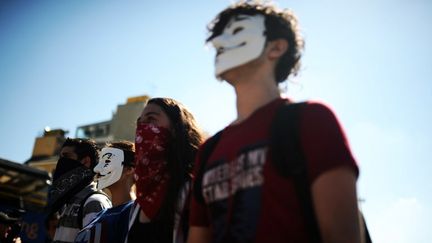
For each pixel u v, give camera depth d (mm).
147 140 2676
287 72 1922
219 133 1907
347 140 1482
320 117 1488
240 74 1789
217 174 1669
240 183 1541
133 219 2662
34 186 13500
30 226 11398
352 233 1330
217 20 1927
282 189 1437
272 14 1852
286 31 1869
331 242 1339
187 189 2520
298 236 1387
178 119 2793
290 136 1481
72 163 3785
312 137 1450
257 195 1467
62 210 3555
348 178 1391
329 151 1412
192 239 1873
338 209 1349
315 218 1393
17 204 12805
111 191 3449
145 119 2807
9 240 5758
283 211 1412
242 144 1614
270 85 1800
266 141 1537
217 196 1637
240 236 1460
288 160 1445
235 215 1512
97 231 2836
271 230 1403
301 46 1940
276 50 1845
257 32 1786
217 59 1819
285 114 1557
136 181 2637
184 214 2443
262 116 1650
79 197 3490
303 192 1413
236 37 1782
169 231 2469
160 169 2609
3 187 12961
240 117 1815
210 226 1852
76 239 2938
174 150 2670
